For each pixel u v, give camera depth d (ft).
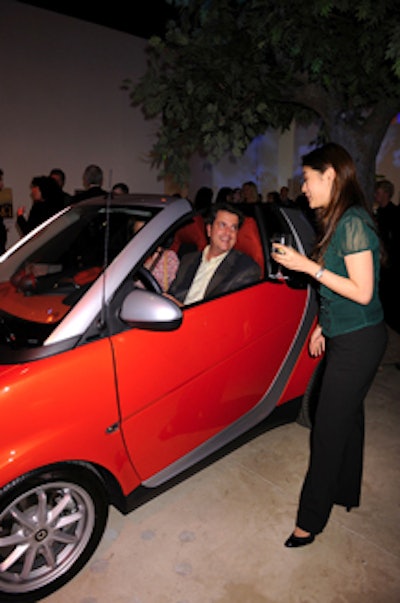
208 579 5.85
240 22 9.67
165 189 31.73
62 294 6.04
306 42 9.35
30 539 5.27
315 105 11.99
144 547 6.36
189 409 6.36
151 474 6.22
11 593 5.37
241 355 6.91
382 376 11.40
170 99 10.21
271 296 7.30
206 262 7.98
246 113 9.82
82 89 24.86
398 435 8.96
